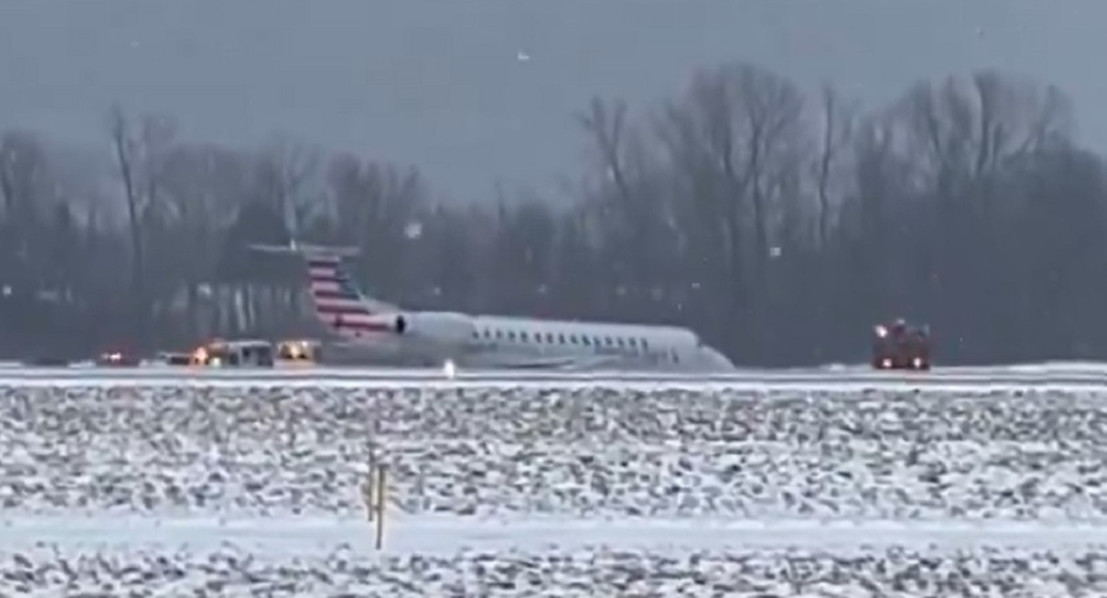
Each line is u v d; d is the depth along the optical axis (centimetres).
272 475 13725
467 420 17888
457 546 10481
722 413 18650
